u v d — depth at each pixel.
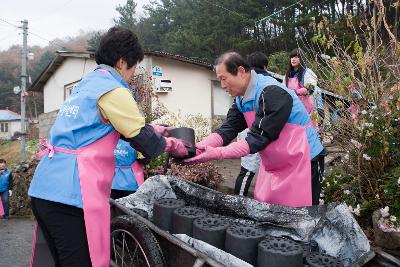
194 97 11.12
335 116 3.58
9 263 4.30
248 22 20.25
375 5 3.58
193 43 22.16
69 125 2.16
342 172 3.73
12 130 47.69
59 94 13.78
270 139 2.54
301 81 4.45
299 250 2.10
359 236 2.20
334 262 2.15
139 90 6.89
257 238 2.27
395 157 3.28
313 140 2.85
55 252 2.24
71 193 2.08
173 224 2.68
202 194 2.99
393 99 3.21
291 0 18.27
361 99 3.39
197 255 2.06
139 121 2.14
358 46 3.33
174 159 2.62
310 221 2.40
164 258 2.41
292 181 2.68
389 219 2.97
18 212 8.19
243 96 2.79
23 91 16.77
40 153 2.33
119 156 3.88
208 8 23.48
